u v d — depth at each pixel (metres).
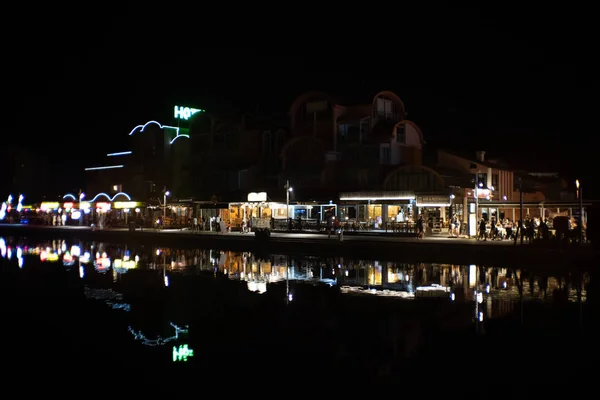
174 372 17.44
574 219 49.50
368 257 42.25
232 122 75.50
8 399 15.54
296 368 17.55
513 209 58.78
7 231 83.56
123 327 22.67
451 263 38.28
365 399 15.01
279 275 35.06
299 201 61.53
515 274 33.03
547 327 21.03
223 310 25.30
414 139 68.31
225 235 58.19
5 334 21.80
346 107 67.75
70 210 91.06
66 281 34.03
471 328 21.22
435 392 15.37
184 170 79.94
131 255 48.91
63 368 18.00
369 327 21.77
